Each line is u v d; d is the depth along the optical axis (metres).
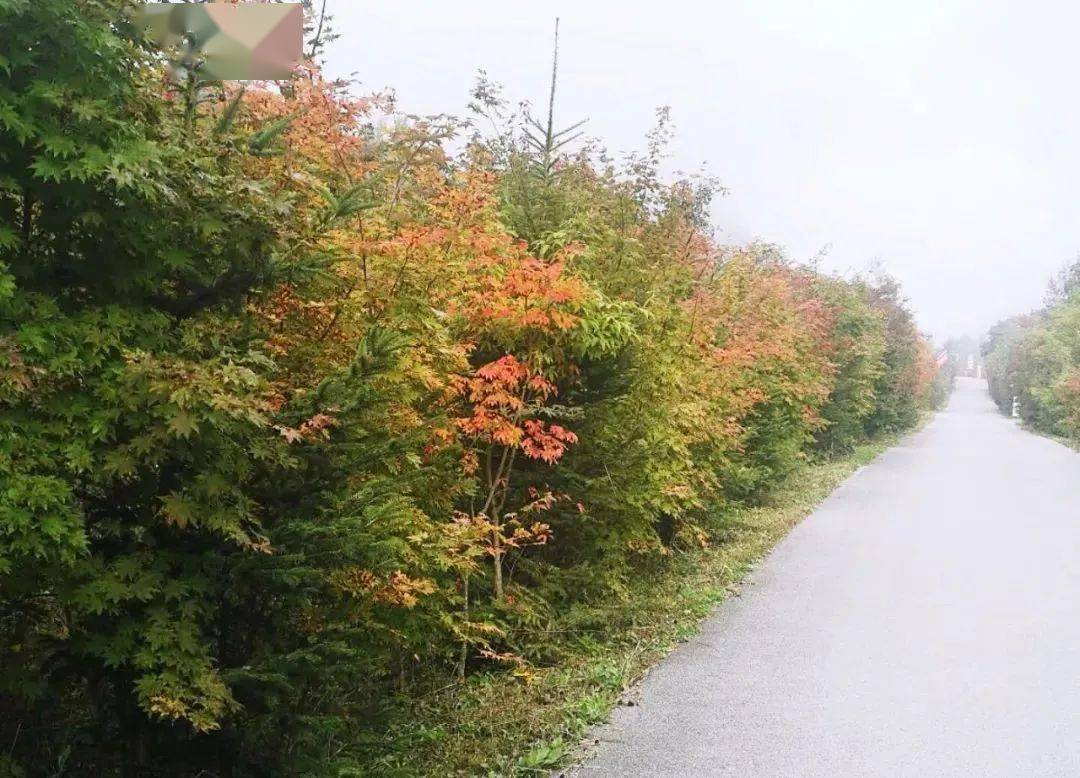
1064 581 10.34
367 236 5.57
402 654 6.67
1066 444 35.12
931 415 59.75
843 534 13.67
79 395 3.52
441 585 6.75
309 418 4.09
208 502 3.80
